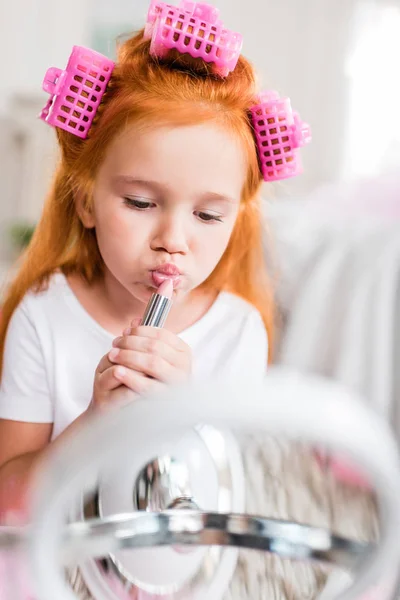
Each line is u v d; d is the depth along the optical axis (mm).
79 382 892
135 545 284
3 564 262
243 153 712
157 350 524
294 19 3670
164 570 316
